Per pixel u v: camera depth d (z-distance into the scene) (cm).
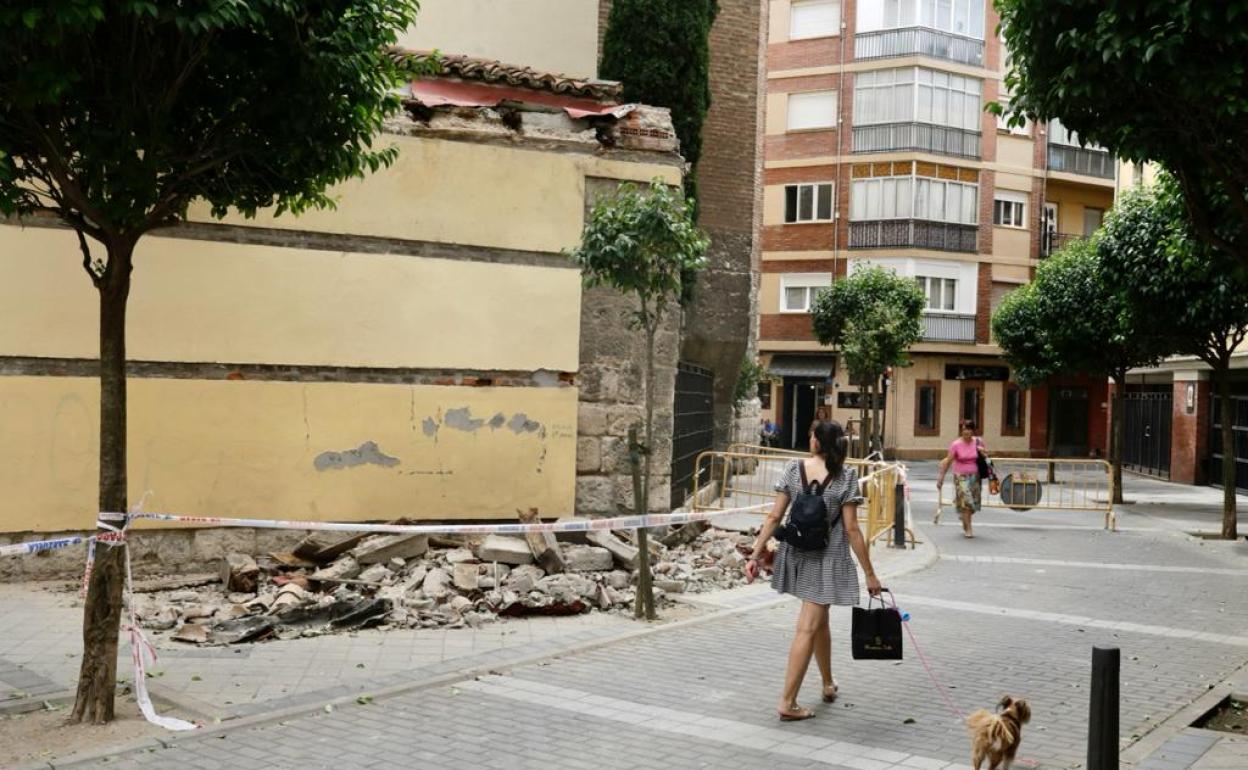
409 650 761
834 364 4188
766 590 1031
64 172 573
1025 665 764
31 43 523
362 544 988
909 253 4066
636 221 890
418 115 1092
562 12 1616
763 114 2742
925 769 534
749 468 2000
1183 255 1108
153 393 987
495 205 1115
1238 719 659
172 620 820
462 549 1031
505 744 566
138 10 502
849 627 879
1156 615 982
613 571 1033
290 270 1036
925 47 4062
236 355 1014
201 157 611
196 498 1001
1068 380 4378
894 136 4084
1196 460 2900
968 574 1221
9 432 946
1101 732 440
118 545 591
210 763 531
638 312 975
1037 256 4316
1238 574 1271
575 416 1149
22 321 946
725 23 2202
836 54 4181
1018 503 1955
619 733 587
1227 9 621
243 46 585
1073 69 706
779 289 4272
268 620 819
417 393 1084
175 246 994
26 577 954
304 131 614
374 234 1067
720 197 2197
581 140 1149
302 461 1038
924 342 4094
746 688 682
